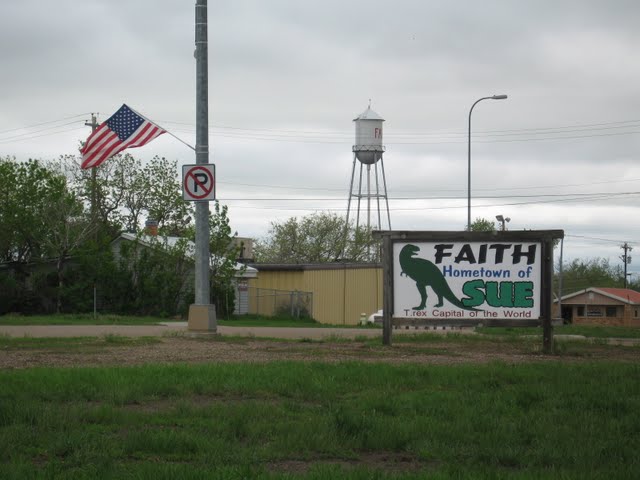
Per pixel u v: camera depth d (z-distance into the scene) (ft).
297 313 148.05
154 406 32.63
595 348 62.85
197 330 65.67
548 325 57.00
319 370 41.47
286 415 30.76
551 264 57.00
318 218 233.14
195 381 36.63
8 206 142.51
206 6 67.10
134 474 22.02
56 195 145.07
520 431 28.40
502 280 57.47
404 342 64.75
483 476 22.41
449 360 49.65
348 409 31.40
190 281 136.56
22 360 46.06
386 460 25.36
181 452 25.11
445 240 58.08
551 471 23.32
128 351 52.08
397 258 58.70
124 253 136.05
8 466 22.40
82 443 25.27
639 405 33.45
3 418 28.35
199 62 67.10
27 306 142.92
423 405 32.81
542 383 39.06
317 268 153.69
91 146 77.25
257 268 155.74
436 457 25.41
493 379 39.34
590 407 33.24
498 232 57.31
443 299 58.18
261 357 49.80
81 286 134.92
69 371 38.78
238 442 26.53
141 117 77.82
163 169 181.57
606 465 24.26
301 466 24.26
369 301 164.35
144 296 134.00
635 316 246.27
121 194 179.83
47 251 149.38
